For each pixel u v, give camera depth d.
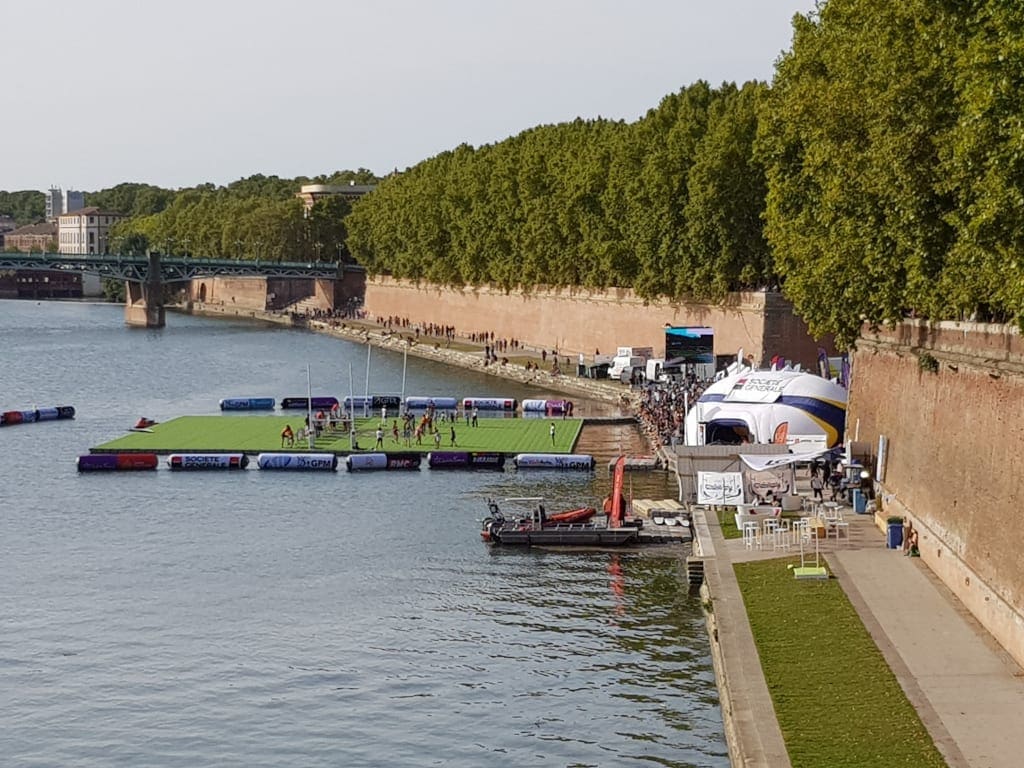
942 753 52.56
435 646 79.94
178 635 82.56
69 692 73.81
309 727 68.94
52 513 114.69
